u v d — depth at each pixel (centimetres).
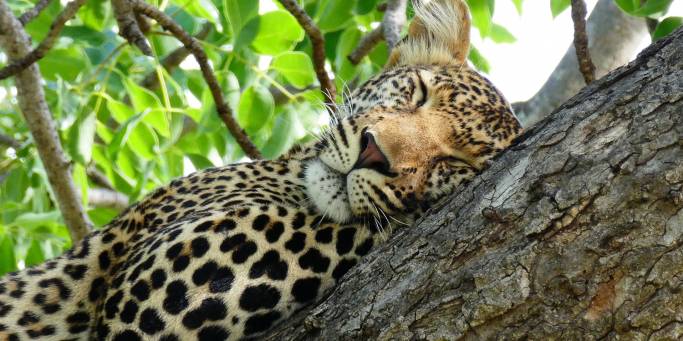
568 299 489
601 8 1191
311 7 1169
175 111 1059
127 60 1231
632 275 480
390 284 546
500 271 505
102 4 1161
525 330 493
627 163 499
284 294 673
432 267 534
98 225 1220
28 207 1284
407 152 749
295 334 580
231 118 1020
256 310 664
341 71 1148
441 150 780
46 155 1045
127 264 689
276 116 1112
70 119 1116
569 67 1181
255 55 1046
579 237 496
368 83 948
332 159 765
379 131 752
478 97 852
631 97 523
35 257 1141
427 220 567
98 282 789
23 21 980
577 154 516
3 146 1310
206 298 653
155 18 973
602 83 555
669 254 477
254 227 679
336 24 1062
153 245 673
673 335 470
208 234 668
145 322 656
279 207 697
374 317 537
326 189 745
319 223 709
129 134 1045
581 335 484
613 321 479
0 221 1164
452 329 508
